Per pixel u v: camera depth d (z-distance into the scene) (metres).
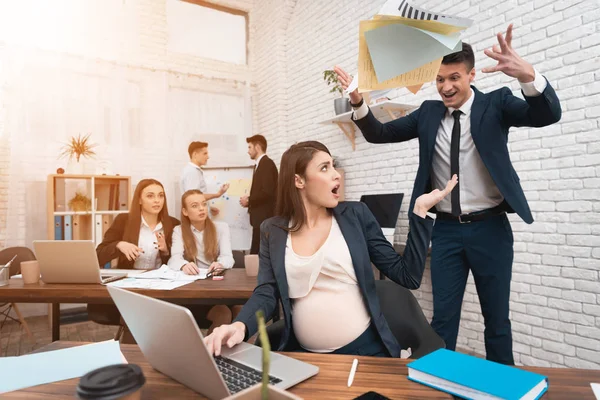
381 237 1.31
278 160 4.90
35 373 0.82
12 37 3.81
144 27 4.58
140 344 0.82
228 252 2.43
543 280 2.40
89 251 1.80
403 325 1.34
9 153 3.77
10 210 3.73
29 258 2.78
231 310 2.32
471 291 2.80
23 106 3.81
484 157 1.67
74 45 4.15
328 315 1.20
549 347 2.37
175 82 4.70
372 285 1.24
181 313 0.62
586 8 2.16
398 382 0.78
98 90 4.18
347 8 3.88
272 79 5.00
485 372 0.75
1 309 3.63
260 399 0.50
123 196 4.01
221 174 4.72
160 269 2.16
